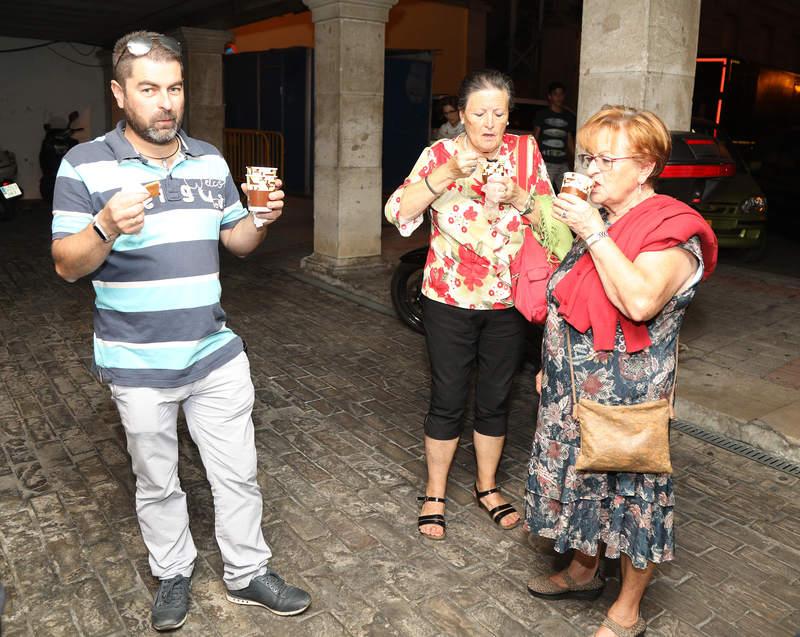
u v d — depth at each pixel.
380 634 2.72
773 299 6.89
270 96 15.21
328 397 4.97
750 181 9.35
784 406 4.59
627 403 2.37
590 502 2.49
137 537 3.31
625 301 2.17
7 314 6.78
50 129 14.84
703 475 3.99
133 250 2.35
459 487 3.81
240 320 6.72
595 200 2.37
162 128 2.30
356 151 8.07
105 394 4.96
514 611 2.87
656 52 4.72
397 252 9.03
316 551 3.23
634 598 2.61
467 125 2.93
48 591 2.93
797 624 2.83
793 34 26.42
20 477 3.83
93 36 15.12
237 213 2.71
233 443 2.65
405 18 17.11
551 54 20.72
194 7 11.79
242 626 2.75
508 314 3.19
